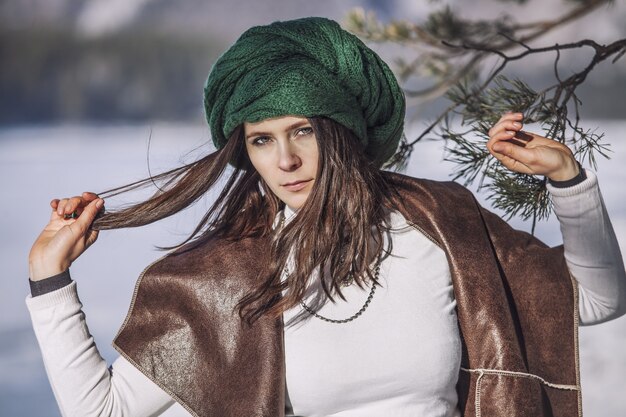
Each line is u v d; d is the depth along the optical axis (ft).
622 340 22.44
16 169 61.05
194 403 7.13
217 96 6.97
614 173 46.26
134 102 151.64
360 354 6.79
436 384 6.83
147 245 36.01
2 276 33.32
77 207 7.32
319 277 7.02
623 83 91.86
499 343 6.95
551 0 19.20
